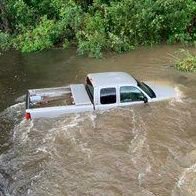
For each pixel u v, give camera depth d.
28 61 20.67
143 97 13.62
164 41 22.12
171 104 13.73
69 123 13.13
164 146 12.00
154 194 10.28
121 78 13.88
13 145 12.61
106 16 22.31
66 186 10.79
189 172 11.01
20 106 14.97
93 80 13.76
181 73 17.36
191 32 22.48
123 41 21.16
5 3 24.77
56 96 14.47
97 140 12.38
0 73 19.12
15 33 24.58
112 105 13.46
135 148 11.98
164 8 21.62
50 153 12.04
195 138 12.30
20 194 10.70
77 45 22.53
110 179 10.90
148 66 18.52
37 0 24.98
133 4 21.77
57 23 23.48
